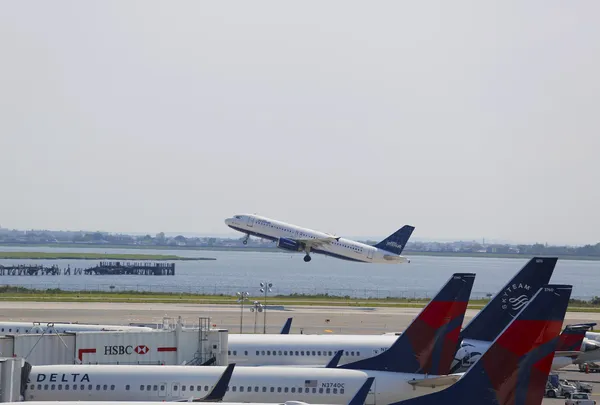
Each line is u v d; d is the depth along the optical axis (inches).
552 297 7298.2
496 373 7391.7
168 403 7303.2
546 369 7327.8
